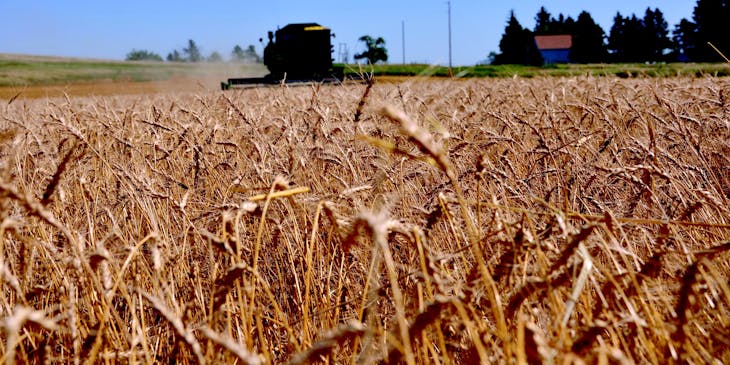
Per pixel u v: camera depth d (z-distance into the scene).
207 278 2.98
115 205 3.42
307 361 1.40
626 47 108.69
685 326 1.70
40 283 2.77
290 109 6.15
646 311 1.76
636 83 8.69
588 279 2.18
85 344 1.99
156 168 4.10
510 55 114.75
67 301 2.30
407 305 2.19
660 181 3.55
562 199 3.58
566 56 109.38
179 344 2.14
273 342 2.79
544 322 2.11
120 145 4.86
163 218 3.49
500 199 3.37
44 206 1.76
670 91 7.03
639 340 1.92
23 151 3.79
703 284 2.04
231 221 2.10
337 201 2.91
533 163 4.20
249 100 9.27
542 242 1.99
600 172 3.84
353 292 2.92
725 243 1.78
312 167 3.91
